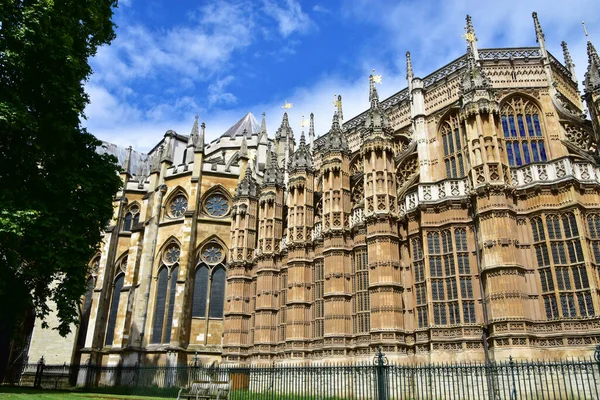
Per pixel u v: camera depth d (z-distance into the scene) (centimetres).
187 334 5012
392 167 3503
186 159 6575
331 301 3528
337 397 2886
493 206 2711
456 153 3425
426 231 3041
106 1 2994
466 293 2809
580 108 3700
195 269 5316
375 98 3700
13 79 2362
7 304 2564
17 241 2331
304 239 4122
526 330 2469
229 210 5662
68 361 5544
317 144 5003
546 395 2331
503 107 3331
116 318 5534
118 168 2961
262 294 4412
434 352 2791
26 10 2277
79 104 2589
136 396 3198
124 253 6000
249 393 2844
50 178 2562
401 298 3166
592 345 2316
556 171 2716
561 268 2536
